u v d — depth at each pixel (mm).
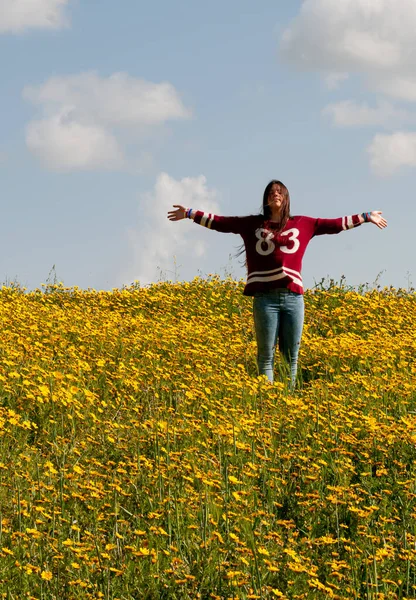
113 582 4219
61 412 6848
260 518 4996
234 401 7750
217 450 6406
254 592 4195
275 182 8820
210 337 10484
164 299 14164
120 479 5574
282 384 8250
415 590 4445
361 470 6277
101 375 8344
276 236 8789
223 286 15375
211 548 4520
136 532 4609
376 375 8945
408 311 13734
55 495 5059
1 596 4008
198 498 5223
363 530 4953
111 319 11398
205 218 8922
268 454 6359
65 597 4105
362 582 4441
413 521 5254
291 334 9000
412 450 6438
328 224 8945
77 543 4379
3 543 4543
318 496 5332
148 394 7770
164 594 4223
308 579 4305
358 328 12625
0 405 7047
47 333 9734
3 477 5379
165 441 6402
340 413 7270
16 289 15000
